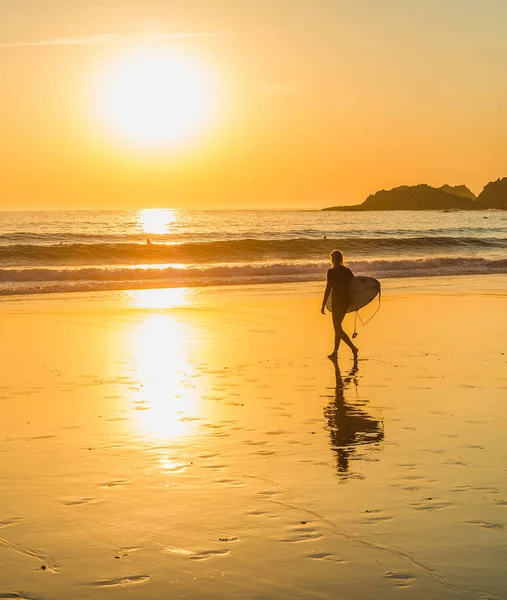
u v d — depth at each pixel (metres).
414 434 8.04
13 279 29.11
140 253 39.91
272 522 5.48
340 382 11.01
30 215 171.38
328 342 14.84
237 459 7.11
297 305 21.12
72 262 38.22
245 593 4.41
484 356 13.18
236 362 12.66
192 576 4.62
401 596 4.37
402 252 45.78
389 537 5.21
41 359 12.84
